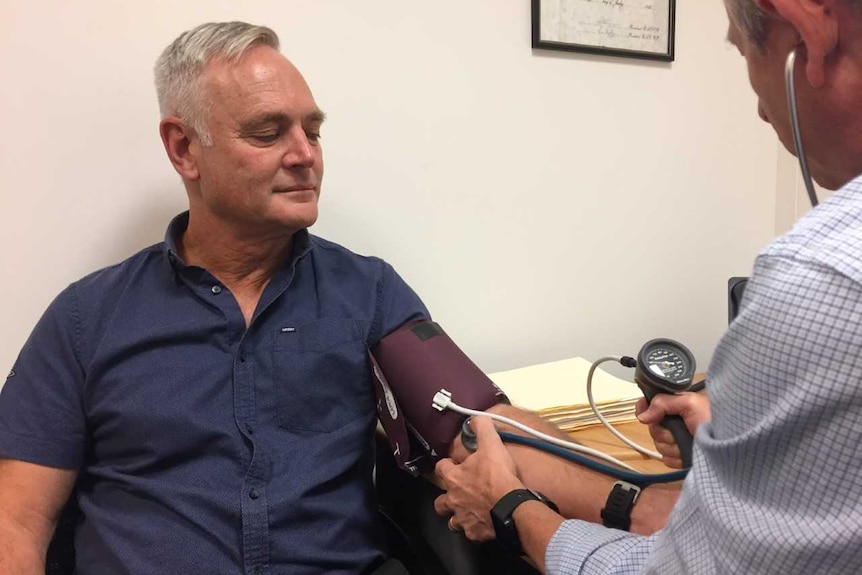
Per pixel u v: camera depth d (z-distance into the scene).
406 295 1.12
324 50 1.19
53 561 0.96
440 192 1.33
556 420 1.12
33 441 0.92
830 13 0.48
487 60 1.34
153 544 0.88
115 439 0.94
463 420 0.97
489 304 1.42
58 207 1.07
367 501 1.01
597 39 1.43
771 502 0.45
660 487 0.84
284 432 0.98
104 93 1.07
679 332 1.68
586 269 1.53
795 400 0.42
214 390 0.96
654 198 1.59
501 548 0.87
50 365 0.95
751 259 1.77
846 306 0.40
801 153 0.55
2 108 1.02
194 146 0.96
